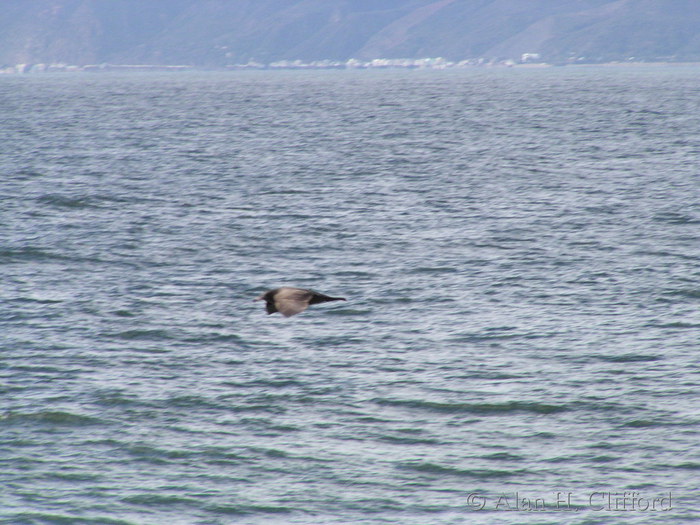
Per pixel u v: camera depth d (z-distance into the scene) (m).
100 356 124.56
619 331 132.12
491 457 98.38
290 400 111.12
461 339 130.50
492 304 145.38
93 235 193.62
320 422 105.88
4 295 151.00
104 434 102.94
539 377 116.69
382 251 179.25
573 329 133.12
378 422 105.81
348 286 156.38
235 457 98.38
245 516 88.50
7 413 107.00
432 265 168.25
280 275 163.62
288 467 96.56
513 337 130.50
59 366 120.81
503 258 172.38
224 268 168.50
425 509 89.62
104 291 153.75
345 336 132.50
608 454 98.56
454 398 111.25
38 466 96.38
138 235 193.88
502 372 118.56
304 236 192.50
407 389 113.81
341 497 91.50
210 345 129.12
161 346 128.62
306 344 129.38
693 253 173.50
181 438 102.25
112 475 95.00
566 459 98.00
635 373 117.25
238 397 112.00
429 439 102.25
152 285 157.62
